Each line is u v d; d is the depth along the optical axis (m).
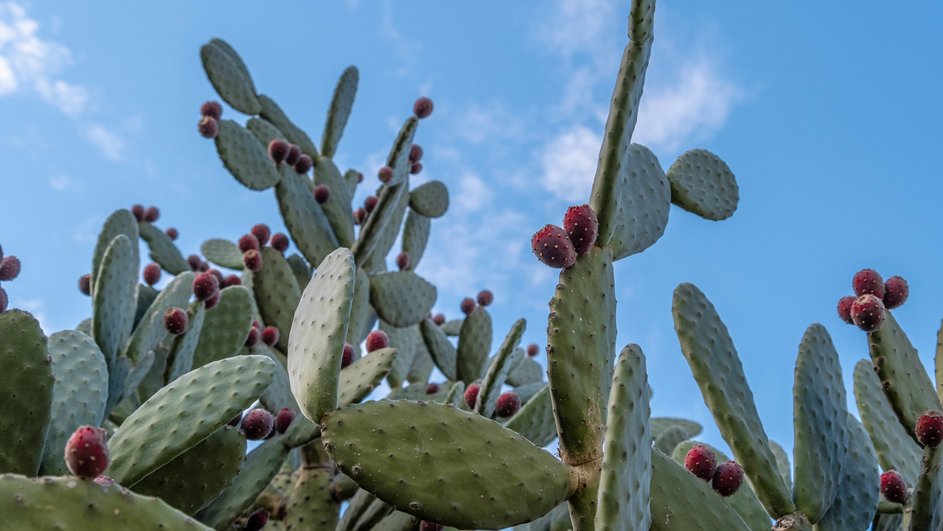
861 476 2.08
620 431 1.46
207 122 3.47
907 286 1.96
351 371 2.24
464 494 1.56
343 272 1.74
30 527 1.24
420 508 1.54
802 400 1.93
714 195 2.44
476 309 3.65
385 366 2.20
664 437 2.65
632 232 2.12
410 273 3.66
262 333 3.03
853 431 2.17
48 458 1.95
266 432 2.00
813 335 2.00
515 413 2.40
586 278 1.78
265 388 1.95
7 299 1.90
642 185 2.21
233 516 2.10
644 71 1.95
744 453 1.86
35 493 1.25
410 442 1.58
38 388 1.77
